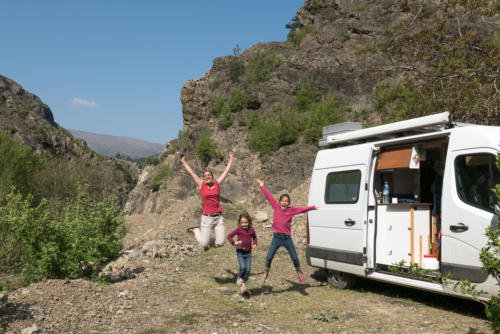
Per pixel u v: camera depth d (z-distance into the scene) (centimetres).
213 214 707
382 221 648
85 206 847
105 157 12469
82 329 484
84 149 12588
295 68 4841
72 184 2969
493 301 401
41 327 478
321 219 737
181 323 514
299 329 502
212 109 5403
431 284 552
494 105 1249
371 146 666
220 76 5919
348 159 706
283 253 1055
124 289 667
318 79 4494
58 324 493
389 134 650
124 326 499
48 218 725
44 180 2767
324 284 748
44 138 11531
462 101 1335
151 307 580
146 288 692
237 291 687
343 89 4316
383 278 627
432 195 695
